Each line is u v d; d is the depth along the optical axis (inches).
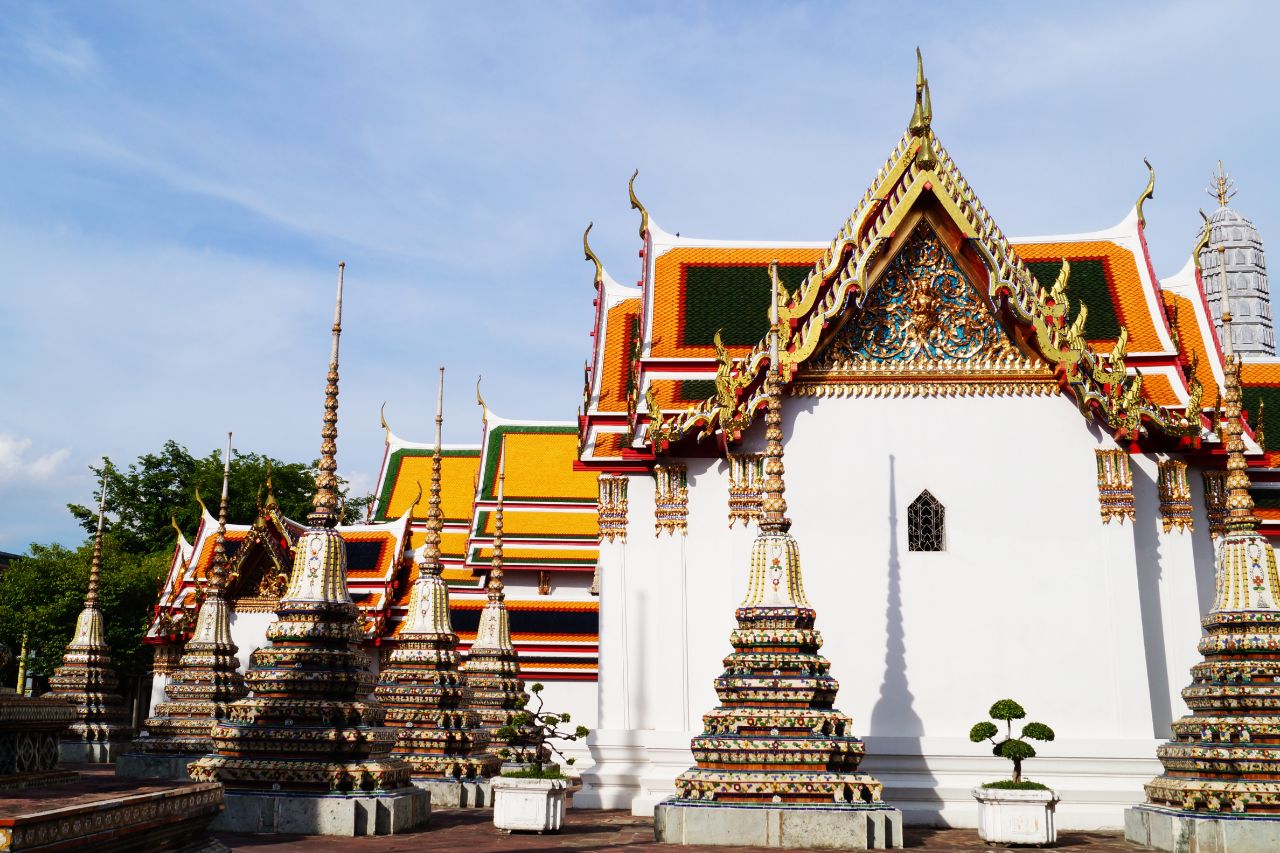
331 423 757.3
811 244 1144.8
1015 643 858.8
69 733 1483.8
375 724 725.9
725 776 654.5
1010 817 673.0
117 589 2239.2
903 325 900.6
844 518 878.4
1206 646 686.5
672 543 898.1
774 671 676.7
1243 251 2514.8
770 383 730.8
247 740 687.1
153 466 2960.1
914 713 851.4
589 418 1028.5
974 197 882.8
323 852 585.0
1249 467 991.0
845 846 633.6
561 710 1547.7
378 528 1736.0
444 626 981.8
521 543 1683.1
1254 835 618.2
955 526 876.6
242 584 1678.2
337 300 772.6
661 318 1067.9
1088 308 1048.2
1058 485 879.1
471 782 914.7
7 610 2180.1
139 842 405.4
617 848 624.4
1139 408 857.5
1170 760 687.1
